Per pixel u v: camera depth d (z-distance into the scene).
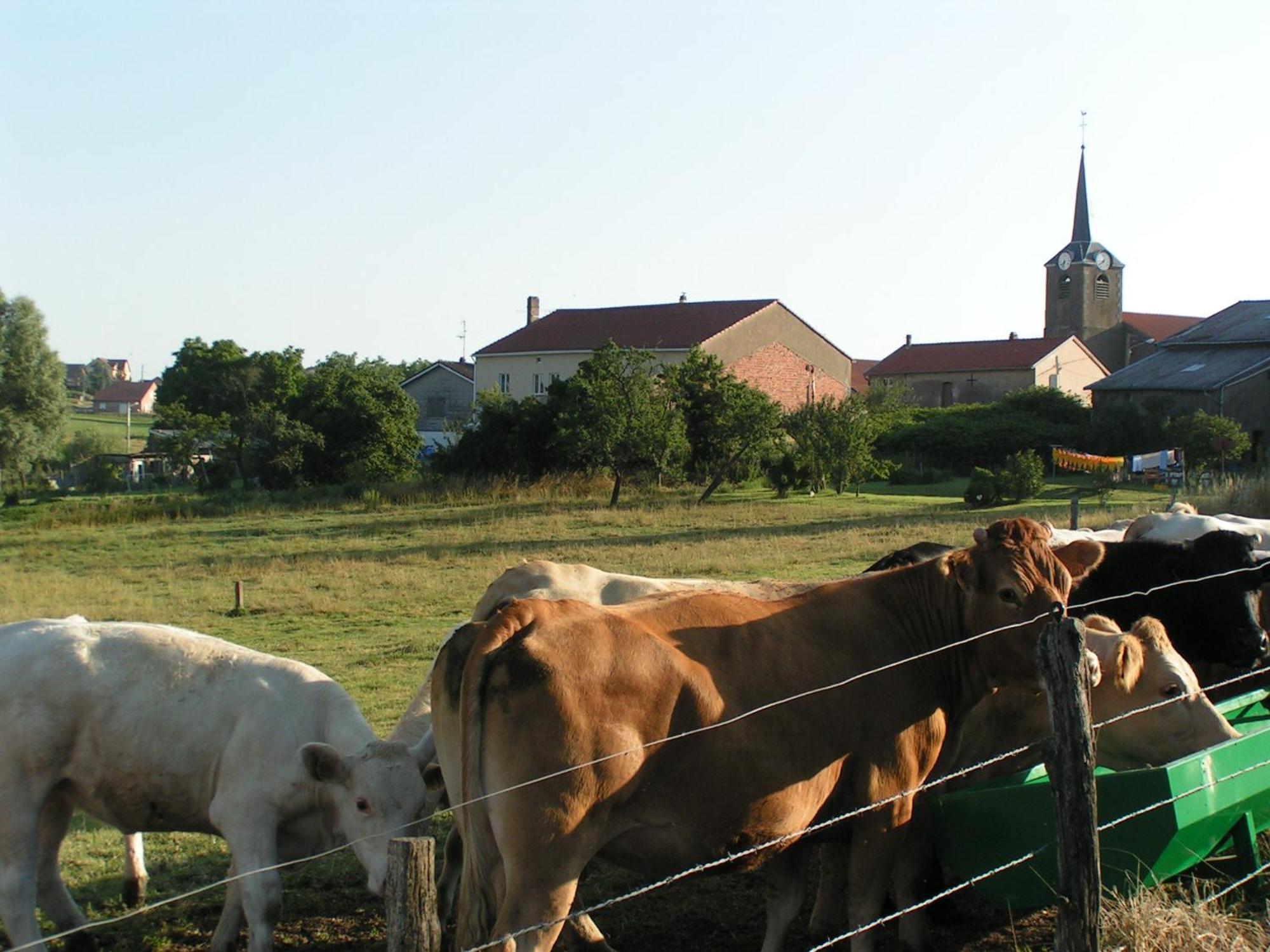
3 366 55.09
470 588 22.09
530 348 66.62
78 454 74.62
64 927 6.78
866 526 30.48
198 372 70.31
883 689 5.81
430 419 75.75
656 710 5.09
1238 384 53.03
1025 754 7.27
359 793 6.22
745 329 63.38
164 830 6.94
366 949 6.83
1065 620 4.52
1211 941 5.56
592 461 39.69
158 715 6.61
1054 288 97.75
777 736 5.40
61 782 6.58
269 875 6.45
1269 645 9.71
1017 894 6.07
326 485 48.00
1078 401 58.97
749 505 37.16
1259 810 6.68
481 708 4.98
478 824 4.96
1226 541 9.38
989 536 6.12
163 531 33.38
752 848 5.35
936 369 82.06
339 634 17.66
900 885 6.34
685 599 5.67
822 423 41.19
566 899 4.92
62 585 23.14
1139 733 6.98
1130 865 5.90
